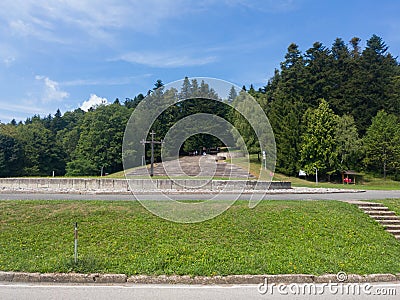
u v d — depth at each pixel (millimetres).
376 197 17750
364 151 47938
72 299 6258
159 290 6871
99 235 10102
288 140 44625
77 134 85062
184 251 9102
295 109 48750
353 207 13727
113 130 59219
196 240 9977
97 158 58250
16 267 7855
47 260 8352
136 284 7262
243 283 7457
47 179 25328
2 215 11422
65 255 8750
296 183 34406
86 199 14703
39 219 11180
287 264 8398
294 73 60375
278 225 11320
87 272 7641
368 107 55531
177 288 7020
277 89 61156
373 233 11438
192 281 7426
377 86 56344
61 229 10492
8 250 9055
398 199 16047
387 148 46188
